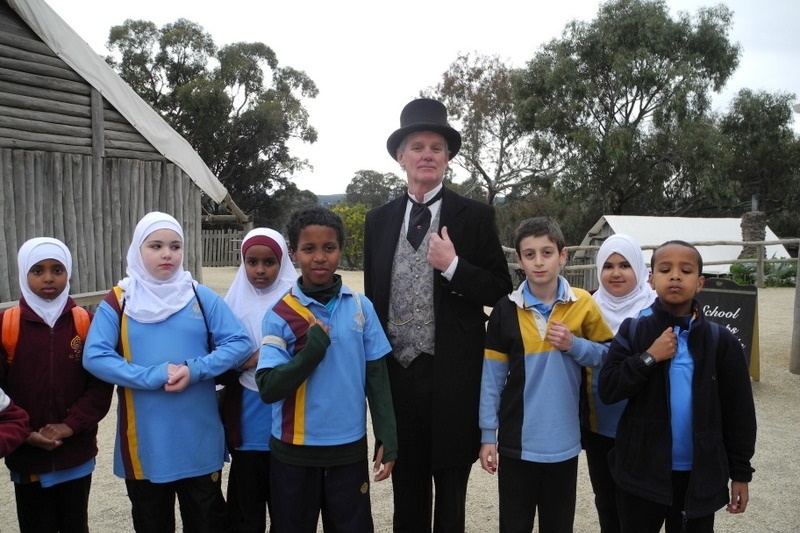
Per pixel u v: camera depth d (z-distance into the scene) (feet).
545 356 8.27
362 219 73.36
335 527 7.95
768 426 15.94
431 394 8.77
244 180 110.11
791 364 21.06
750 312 19.12
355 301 8.34
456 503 8.75
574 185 79.36
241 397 9.09
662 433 7.30
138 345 8.19
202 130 99.96
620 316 9.86
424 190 9.16
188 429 8.20
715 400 7.27
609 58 77.61
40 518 8.39
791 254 64.18
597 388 8.68
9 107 23.38
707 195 76.74
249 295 9.62
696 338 7.36
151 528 8.30
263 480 9.09
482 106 96.27
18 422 7.53
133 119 27.07
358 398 8.13
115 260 26.78
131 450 8.14
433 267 8.84
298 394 7.87
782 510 11.41
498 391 8.61
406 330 8.85
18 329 8.29
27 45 23.73
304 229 8.02
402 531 9.07
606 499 8.98
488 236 9.12
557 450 8.14
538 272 8.32
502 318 8.55
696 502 7.07
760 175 95.35
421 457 8.93
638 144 77.51
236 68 104.22
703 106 76.79
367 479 8.23
